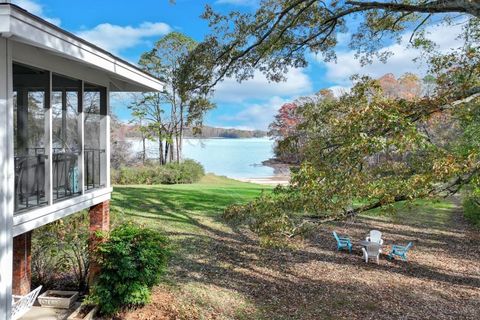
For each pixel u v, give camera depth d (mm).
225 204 22938
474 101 9156
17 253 7824
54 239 9484
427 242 16875
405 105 8891
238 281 11703
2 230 5309
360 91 9750
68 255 9727
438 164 8055
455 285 11984
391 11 11781
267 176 43375
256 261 13711
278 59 14906
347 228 18938
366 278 12453
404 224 20109
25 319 7957
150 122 37500
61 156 7789
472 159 7957
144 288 8508
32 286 9383
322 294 11031
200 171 36906
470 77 9219
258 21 13977
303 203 9219
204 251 14367
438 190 9227
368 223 20062
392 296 11016
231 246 15219
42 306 8586
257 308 9820
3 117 5328
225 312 9391
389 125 7996
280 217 9469
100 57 7141
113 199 22734
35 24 5016
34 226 6270
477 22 11570
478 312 10008
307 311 9812
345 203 9086
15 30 4609
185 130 39781
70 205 7559
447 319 9578
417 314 9836
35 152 6887
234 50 14398
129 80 8953
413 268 13539
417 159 9445
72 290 9273
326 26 14039
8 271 5426
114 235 8555
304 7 13109
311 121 10625
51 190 6836
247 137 107812
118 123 38062
